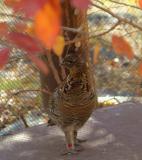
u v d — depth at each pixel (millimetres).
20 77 5988
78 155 4605
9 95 6012
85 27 3756
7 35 1579
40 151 4824
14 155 4785
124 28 5004
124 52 1605
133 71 7074
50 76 5289
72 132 4418
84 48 4488
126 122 5406
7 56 1517
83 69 4008
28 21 1685
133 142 4852
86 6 1244
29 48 1481
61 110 4145
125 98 6930
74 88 3990
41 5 1241
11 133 5535
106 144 4836
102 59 6891
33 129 5426
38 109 6164
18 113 6133
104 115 5625
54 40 1249
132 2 4719
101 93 7152
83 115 4156
